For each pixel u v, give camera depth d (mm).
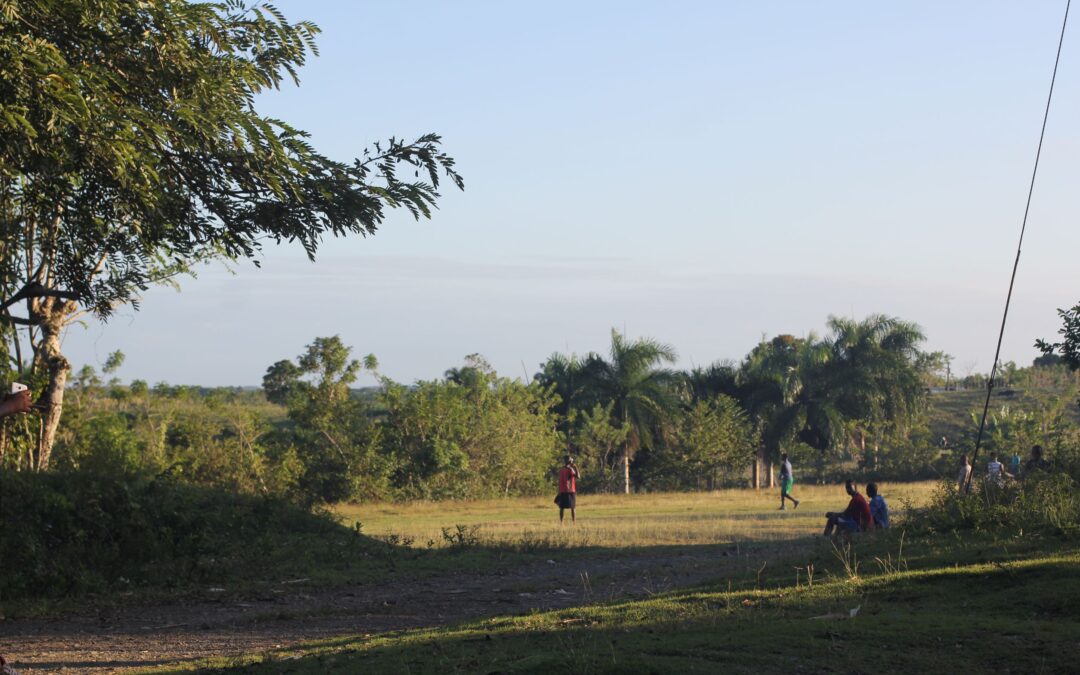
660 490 56406
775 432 59750
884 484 48969
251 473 43219
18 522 15133
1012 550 11492
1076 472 16672
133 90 13539
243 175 14469
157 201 13547
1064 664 6379
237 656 8703
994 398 84250
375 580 15453
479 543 19641
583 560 17531
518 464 51969
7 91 11609
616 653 7066
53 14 12734
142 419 42219
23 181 14523
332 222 15047
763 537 20953
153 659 9133
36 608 12594
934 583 9586
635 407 55750
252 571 15875
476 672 6801
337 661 7816
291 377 72750
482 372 54406
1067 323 19688
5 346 21766
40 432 23016
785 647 7086
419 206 14953
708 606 9484
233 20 14734
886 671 6430
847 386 58906
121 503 16500
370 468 47250
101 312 17641
